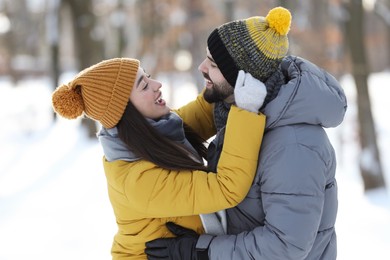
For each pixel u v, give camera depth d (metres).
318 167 3.55
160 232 3.93
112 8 31.78
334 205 3.85
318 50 25.80
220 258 3.63
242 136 3.56
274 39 3.72
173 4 34.44
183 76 48.53
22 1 57.94
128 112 3.82
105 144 3.91
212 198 3.60
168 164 3.73
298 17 26.02
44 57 63.59
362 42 15.54
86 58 24.95
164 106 4.01
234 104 3.90
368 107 15.68
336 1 18.27
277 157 3.55
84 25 24.84
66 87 3.95
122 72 3.84
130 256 4.05
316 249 3.80
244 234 3.65
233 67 3.76
